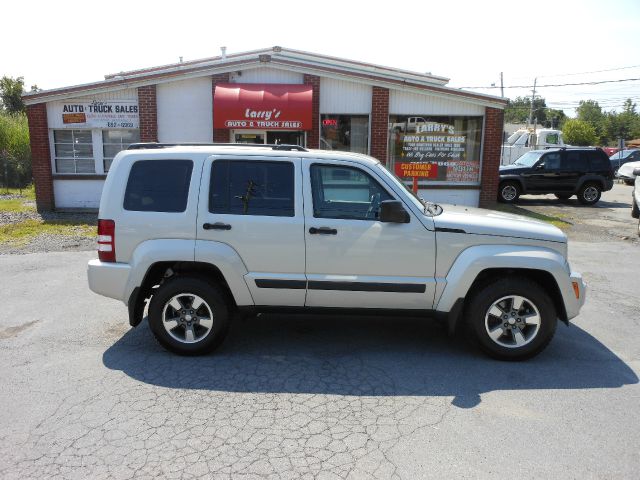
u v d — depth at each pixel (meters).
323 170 4.71
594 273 8.40
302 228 4.61
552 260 4.57
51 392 4.10
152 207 4.69
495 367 4.64
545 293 4.63
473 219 4.73
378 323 5.78
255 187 4.68
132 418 3.71
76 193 14.62
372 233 4.60
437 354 4.92
